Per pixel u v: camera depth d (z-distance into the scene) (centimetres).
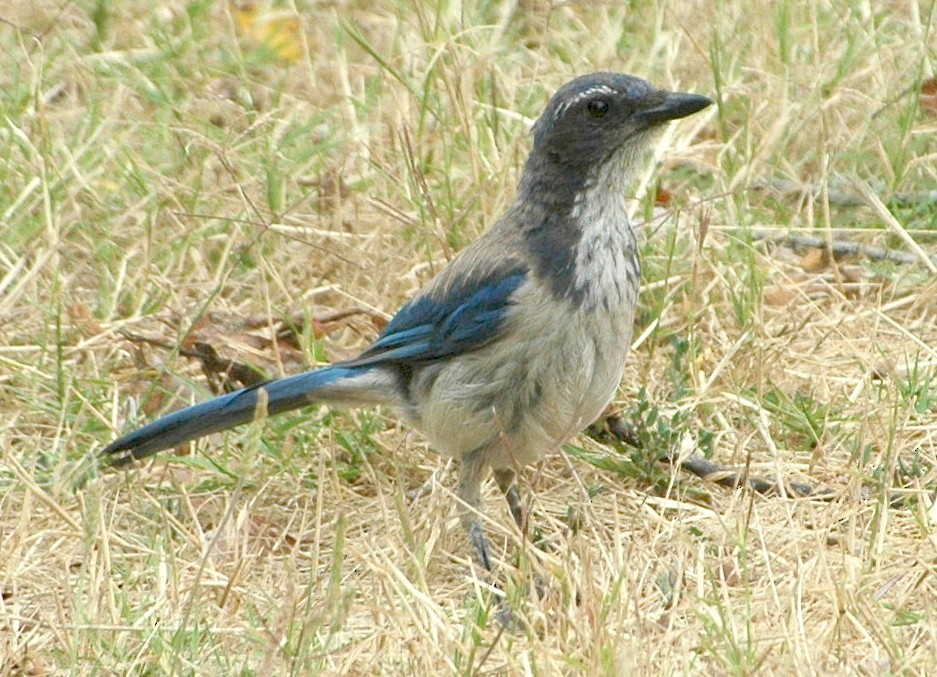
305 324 1308
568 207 1071
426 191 1391
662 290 1343
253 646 960
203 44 1748
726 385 1275
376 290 1387
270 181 1482
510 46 1750
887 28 1736
